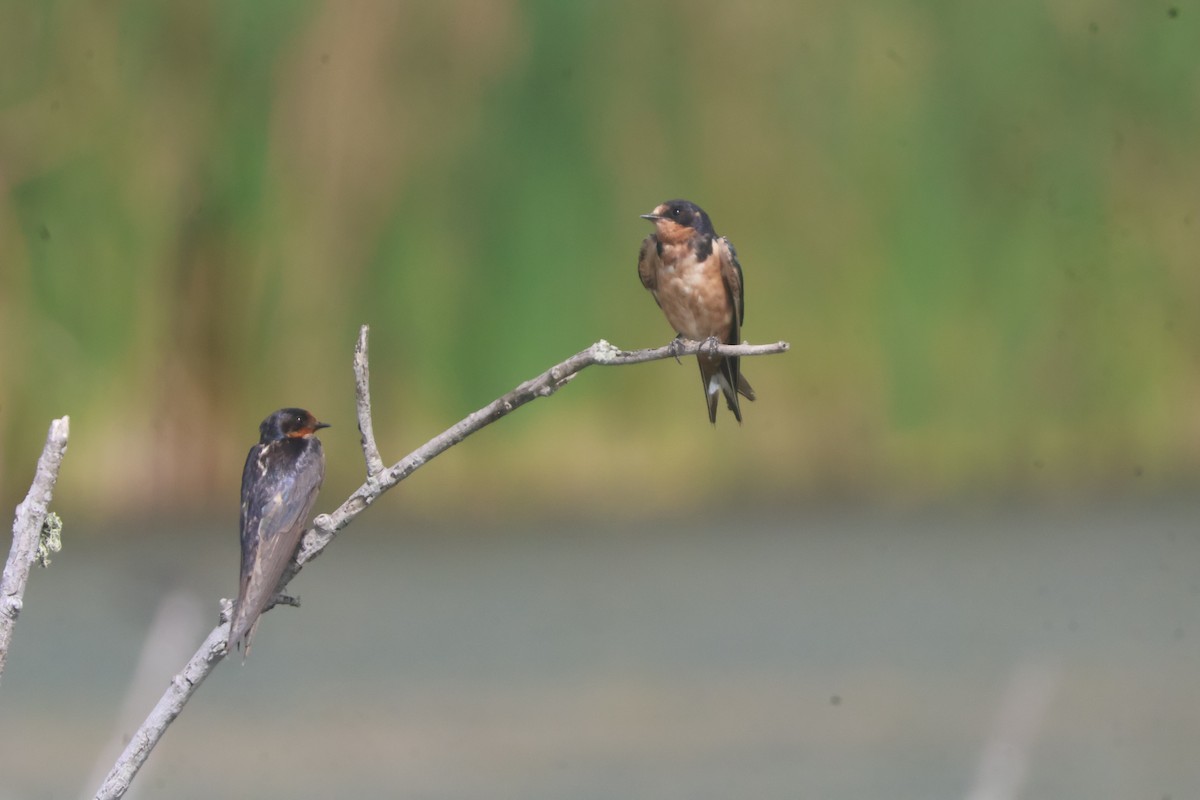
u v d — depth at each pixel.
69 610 14.43
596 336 18.02
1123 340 18.95
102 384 17.06
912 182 18.78
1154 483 18.59
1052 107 19.23
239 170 17.70
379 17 18.11
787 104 18.75
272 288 17.59
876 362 18.48
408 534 17.75
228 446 17.38
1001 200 19.00
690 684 12.69
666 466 18.00
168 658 12.97
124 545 16.27
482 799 10.35
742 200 18.55
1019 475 18.55
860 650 13.59
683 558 16.73
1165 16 19.50
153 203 17.44
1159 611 14.59
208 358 17.44
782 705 12.34
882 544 17.03
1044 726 11.77
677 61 18.69
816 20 18.89
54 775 10.74
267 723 12.12
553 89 18.39
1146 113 19.38
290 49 18.02
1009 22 19.31
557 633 14.27
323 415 17.58
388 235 17.88
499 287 17.94
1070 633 13.94
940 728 11.66
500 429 17.95
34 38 17.42
